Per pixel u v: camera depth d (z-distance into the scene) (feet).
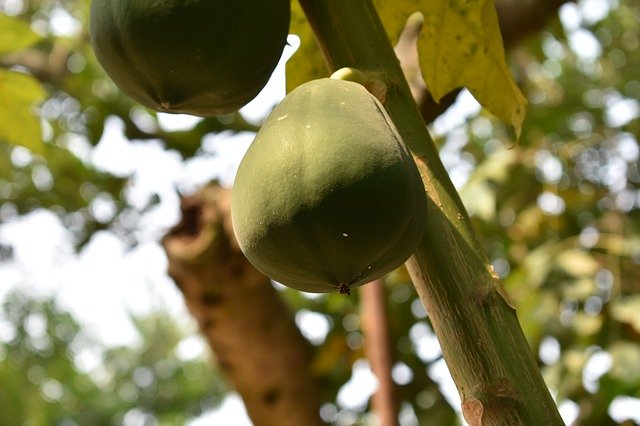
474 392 4.83
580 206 16.07
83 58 17.15
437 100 6.82
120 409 37.11
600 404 11.80
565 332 12.92
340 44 5.55
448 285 5.02
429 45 6.72
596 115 17.89
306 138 4.82
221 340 11.65
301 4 5.74
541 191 15.98
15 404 27.37
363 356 14.01
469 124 18.21
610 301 12.80
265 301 11.39
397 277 14.34
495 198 15.23
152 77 5.44
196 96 5.55
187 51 5.27
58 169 18.08
